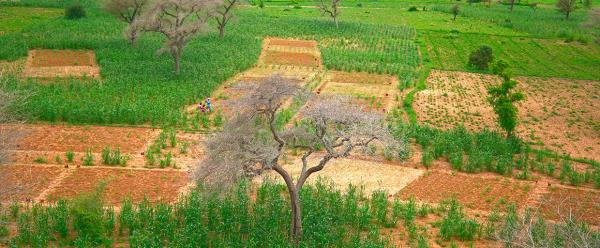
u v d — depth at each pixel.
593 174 36.56
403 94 55.41
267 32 82.00
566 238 20.72
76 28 77.50
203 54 65.56
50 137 39.75
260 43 74.56
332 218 28.56
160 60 62.28
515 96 42.12
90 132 41.31
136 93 49.69
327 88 56.44
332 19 97.06
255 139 25.92
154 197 31.23
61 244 25.47
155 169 35.31
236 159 24.55
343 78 60.81
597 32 92.19
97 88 50.34
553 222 28.59
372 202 30.98
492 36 87.75
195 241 25.53
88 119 43.25
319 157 38.31
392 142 26.80
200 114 46.19
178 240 25.55
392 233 28.45
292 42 77.75
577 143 43.91
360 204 31.59
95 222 25.94
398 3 124.00
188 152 38.53
